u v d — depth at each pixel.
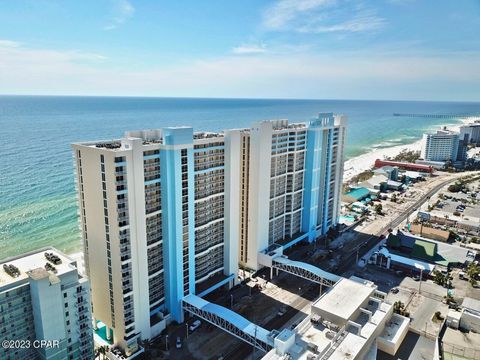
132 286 92.44
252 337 90.19
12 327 74.12
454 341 75.50
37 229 177.00
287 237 154.62
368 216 198.62
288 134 142.75
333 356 70.56
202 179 109.44
